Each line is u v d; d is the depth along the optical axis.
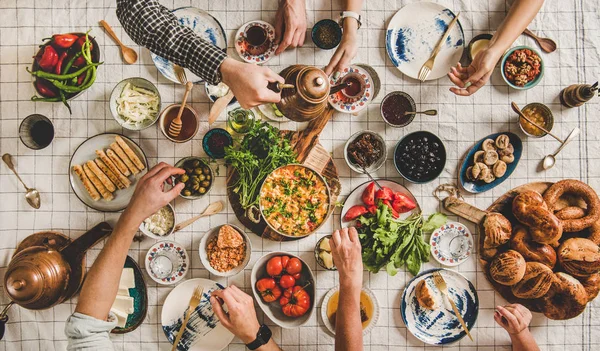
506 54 2.04
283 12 2.00
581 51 2.11
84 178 2.02
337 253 1.89
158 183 1.83
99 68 2.06
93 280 1.77
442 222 2.03
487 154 2.04
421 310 2.09
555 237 1.95
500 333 2.10
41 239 2.06
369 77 2.07
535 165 2.11
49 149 2.08
